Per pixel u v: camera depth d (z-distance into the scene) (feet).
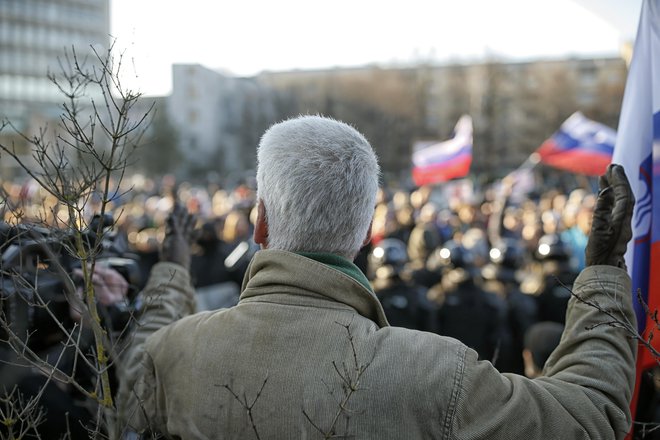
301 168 4.81
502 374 4.75
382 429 4.33
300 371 4.57
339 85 238.68
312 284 4.75
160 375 5.10
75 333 6.42
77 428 6.29
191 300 6.54
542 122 216.54
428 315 17.34
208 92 201.26
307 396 4.50
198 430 4.73
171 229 6.88
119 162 5.04
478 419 4.34
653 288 6.37
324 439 4.39
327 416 4.43
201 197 80.53
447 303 17.15
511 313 16.74
